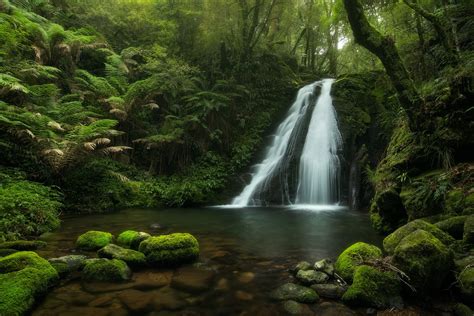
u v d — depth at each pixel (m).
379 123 10.78
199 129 12.06
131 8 14.13
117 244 4.93
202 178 11.05
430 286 2.98
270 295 3.22
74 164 8.57
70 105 8.91
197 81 13.14
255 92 14.34
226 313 2.85
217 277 3.71
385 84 11.60
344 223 7.09
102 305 2.96
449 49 6.57
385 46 5.89
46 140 7.53
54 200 7.58
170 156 11.30
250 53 14.87
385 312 2.82
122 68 11.50
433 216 4.54
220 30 13.49
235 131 13.07
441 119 5.51
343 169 10.33
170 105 12.09
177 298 3.14
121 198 9.33
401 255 3.12
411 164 5.84
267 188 10.73
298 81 16.80
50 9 12.35
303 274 3.55
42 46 9.98
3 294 2.76
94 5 14.02
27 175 7.49
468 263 3.11
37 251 4.57
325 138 11.30
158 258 4.02
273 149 12.47
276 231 6.23
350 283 3.34
